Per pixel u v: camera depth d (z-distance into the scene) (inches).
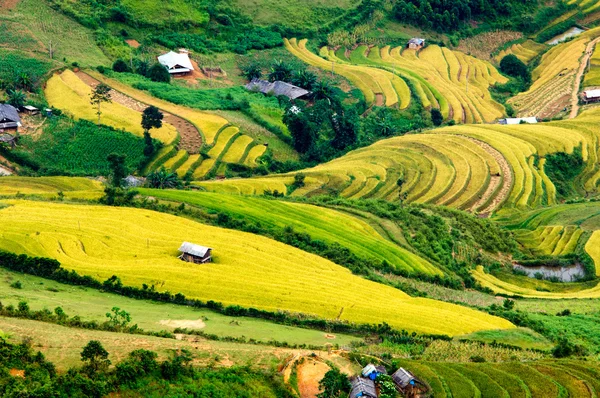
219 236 4761.3
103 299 3747.5
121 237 4564.5
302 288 4151.1
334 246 4936.0
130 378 2751.0
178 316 3607.3
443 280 4938.5
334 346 3442.4
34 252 4197.8
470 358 3496.6
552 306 4820.4
